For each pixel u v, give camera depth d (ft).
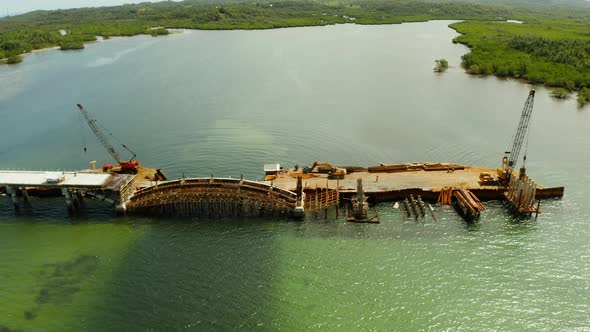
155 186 295.28
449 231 263.29
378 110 485.56
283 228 268.82
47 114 491.72
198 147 392.06
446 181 307.17
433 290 216.13
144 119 469.57
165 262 239.09
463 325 196.03
